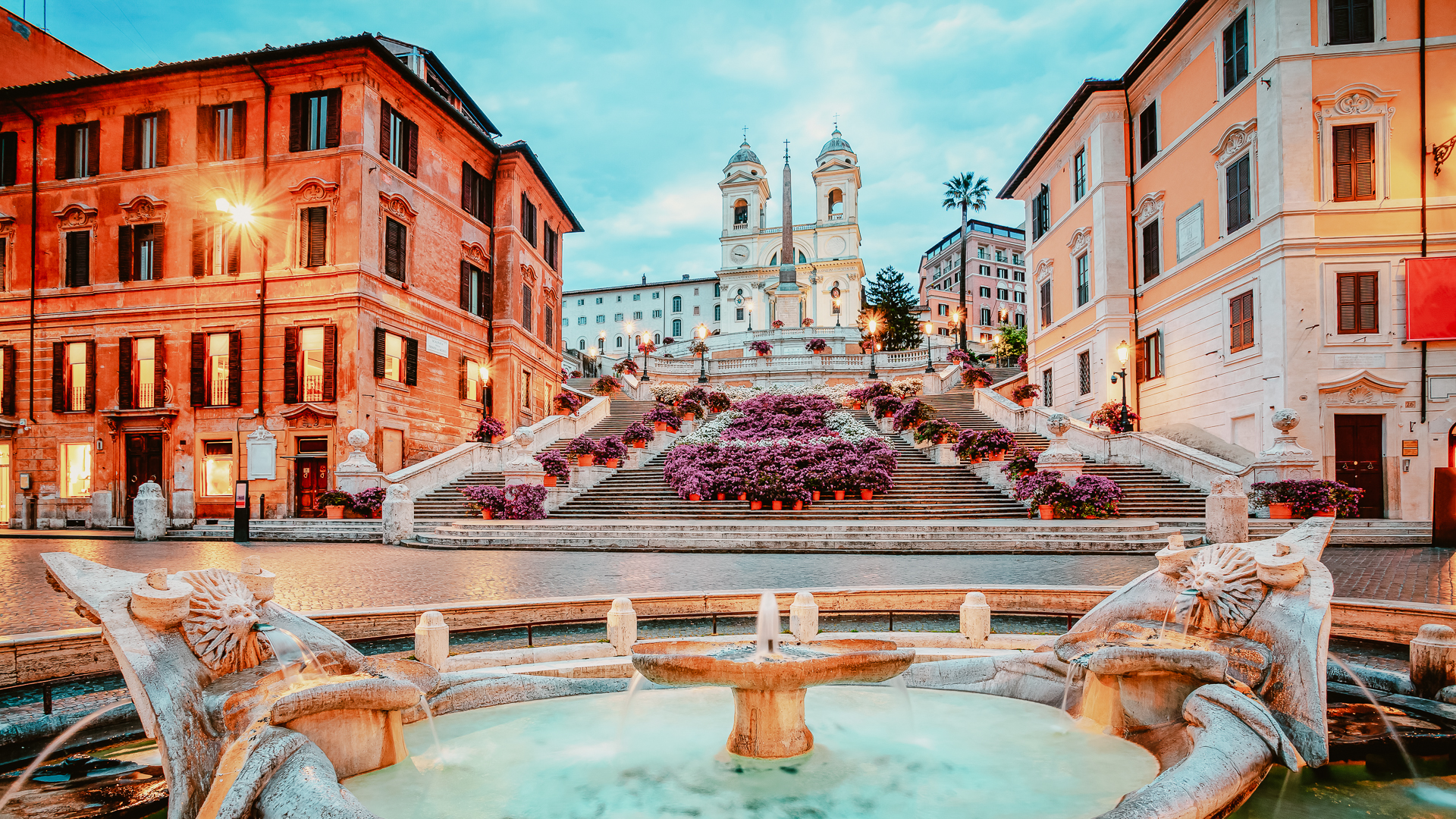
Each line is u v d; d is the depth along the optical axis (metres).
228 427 25.84
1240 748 4.15
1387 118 20.25
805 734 5.21
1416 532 16.19
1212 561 5.70
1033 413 28.31
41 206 28.03
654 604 8.84
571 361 67.81
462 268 31.47
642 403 38.78
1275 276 20.73
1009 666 6.54
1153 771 4.71
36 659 6.30
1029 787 4.50
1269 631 5.18
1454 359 19.62
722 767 4.87
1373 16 20.56
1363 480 19.94
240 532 20.28
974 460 23.12
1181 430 25.45
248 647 4.75
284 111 26.06
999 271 100.62
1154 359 27.27
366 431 25.06
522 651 7.20
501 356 33.28
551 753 5.14
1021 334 65.38
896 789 4.47
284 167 25.84
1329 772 4.62
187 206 26.69
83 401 27.38
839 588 9.04
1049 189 35.09
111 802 4.33
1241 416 22.27
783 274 69.69
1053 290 34.31
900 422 28.88
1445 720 5.31
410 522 19.55
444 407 29.73
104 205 27.39
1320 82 20.59
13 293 28.12
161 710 4.04
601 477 24.16
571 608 8.67
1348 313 20.17
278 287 25.69
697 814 4.16
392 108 27.11
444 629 6.83
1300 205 20.42
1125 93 28.94
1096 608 6.42
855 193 92.94
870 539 16.45
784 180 70.25
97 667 6.66
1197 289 24.47
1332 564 12.54
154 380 26.62
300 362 25.38
